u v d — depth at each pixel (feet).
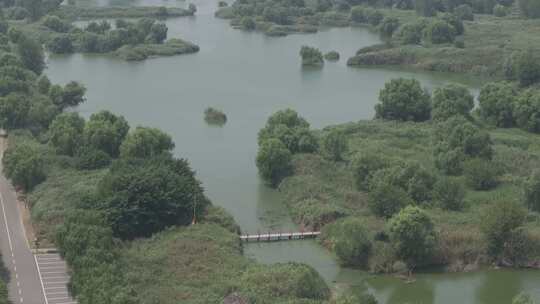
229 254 579.89
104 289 479.00
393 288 573.33
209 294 509.35
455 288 574.56
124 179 625.00
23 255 579.07
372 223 631.97
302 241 646.33
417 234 584.40
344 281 578.66
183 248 580.30
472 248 609.42
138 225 606.96
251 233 653.30
